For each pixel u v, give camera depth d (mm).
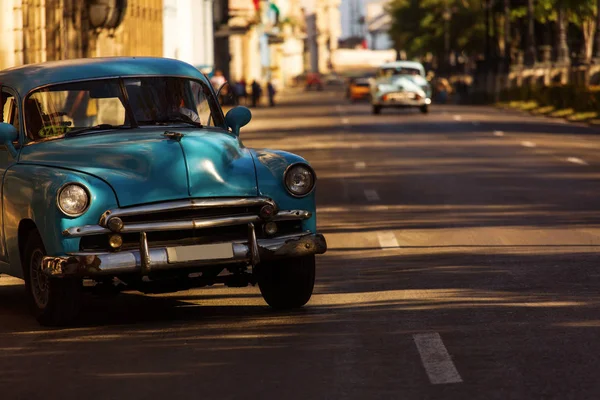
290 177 13203
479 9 151875
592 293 14062
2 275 18406
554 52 121625
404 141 48312
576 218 22438
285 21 181875
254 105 110375
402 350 11117
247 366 10727
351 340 11734
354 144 47188
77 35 47250
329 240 20609
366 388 9680
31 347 12180
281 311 13773
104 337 12539
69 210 12492
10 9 37219
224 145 13367
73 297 13117
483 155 39625
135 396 9789
